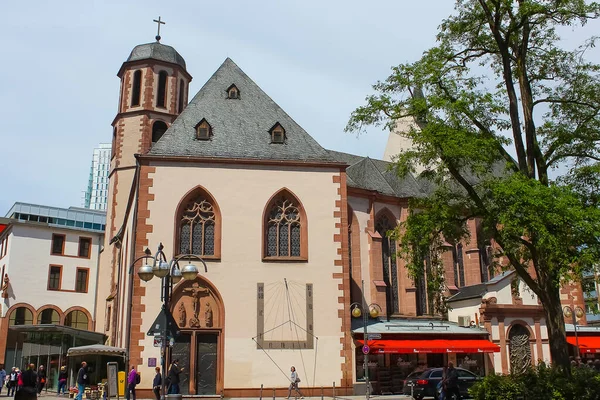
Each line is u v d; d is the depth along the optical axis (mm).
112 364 31453
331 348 33219
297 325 33219
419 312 43344
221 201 34250
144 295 32156
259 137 37125
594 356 45844
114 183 49594
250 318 32844
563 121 26234
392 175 48281
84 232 65812
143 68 50500
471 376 32594
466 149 23156
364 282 41094
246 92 39719
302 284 33875
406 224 26250
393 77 25547
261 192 34844
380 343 35406
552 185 22266
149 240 33062
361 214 42250
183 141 35719
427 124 24547
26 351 45688
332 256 34625
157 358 31469
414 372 34312
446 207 24875
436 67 25000
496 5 25297
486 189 24250
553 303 23578
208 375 32000
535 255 23500
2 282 61344
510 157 25281
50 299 62219
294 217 35281
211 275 33062
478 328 40656
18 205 75625
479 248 47656
